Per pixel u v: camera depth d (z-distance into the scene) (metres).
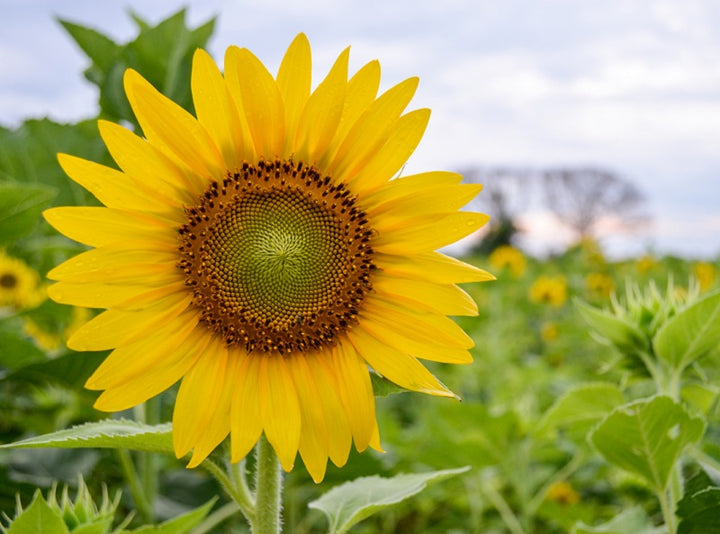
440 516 1.11
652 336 0.61
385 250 0.48
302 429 0.46
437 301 0.46
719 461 0.69
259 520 0.46
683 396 0.61
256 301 0.48
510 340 1.83
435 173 0.47
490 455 0.87
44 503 0.42
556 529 0.98
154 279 0.46
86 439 0.42
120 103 0.78
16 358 0.85
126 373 0.45
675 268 2.41
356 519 0.48
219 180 0.48
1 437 0.83
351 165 0.48
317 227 0.48
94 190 0.45
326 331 0.47
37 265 1.13
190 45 0.78
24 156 0.84
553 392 1.32
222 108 0.46
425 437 1.08
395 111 0.46
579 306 0.63
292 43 0.46
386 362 0.46
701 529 0.53
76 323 1.08
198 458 0.44
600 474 0.96
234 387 0.46
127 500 0.80
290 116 0.47
